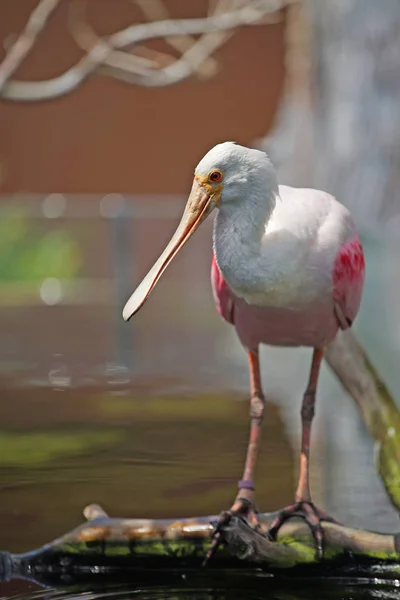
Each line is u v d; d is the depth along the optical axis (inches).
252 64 1155.3
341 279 337.7
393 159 660.1
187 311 837.8
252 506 335.6
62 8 1101.7
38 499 378.3
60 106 1152.2
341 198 682.2
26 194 1154.0
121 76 518.9
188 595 305.0
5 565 321.1
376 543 317.1
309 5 705.0
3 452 442.6
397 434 403.9
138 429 483.5
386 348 601.6
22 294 862.5
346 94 679.7
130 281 825.5
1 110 1144.2
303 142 861.8
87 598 301.4
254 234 322.7
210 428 486.0
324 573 321.4
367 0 667.4
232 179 321.1
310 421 354.0
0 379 610.9
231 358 679.1
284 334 348.5
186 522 323.3
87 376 617.6
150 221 832.3
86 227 860.6
